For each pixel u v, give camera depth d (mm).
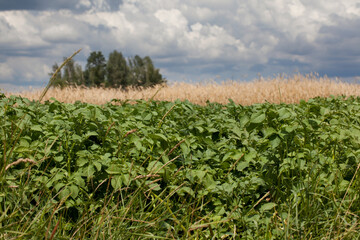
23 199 2309
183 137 3076
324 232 2500
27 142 2611
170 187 2672
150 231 2465
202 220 2596
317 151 2910
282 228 2557
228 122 3920
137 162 2922
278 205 2654
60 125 3074
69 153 2727
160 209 2615
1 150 2572
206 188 2662
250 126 2557
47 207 2336
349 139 2963
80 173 2541
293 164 2688
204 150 3283
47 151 2594
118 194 2631
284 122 2961
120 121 3459
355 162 2885
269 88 11992
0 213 2240
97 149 2969
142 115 3598
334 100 5004
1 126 2555
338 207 2574
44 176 2480
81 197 2523
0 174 2107
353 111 3980
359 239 2455
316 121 2955
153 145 3051
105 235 2293
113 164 2576
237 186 2742
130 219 2332
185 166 3021
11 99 4133
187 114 4281
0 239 1983
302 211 2578
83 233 2256
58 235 2217
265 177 2707
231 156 2836
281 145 2750
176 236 2441
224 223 2580
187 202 2779
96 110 2996
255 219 2539
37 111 3660
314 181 2666
